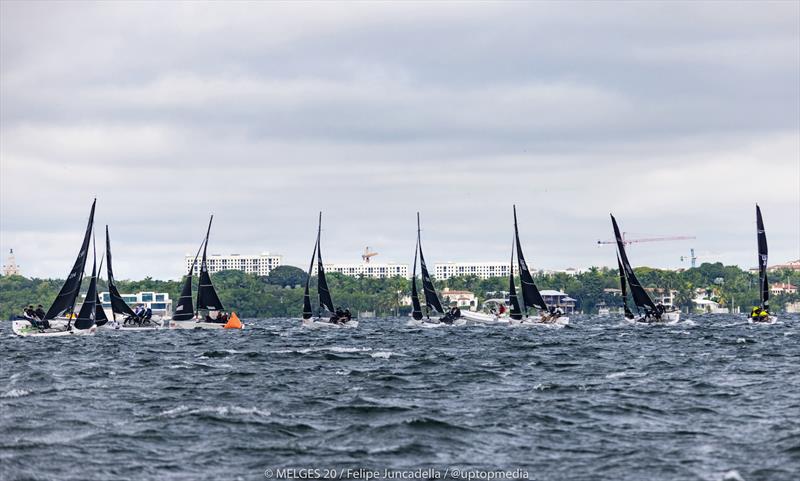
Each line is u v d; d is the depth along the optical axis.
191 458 56.12
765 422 66.94
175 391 86.12
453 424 65.81
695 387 88.19
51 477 51.34
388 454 57.28
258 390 86.75
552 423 67.62
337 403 77.50
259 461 55.50
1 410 73.19
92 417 69.75
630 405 75.69
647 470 53.16
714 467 53.50
